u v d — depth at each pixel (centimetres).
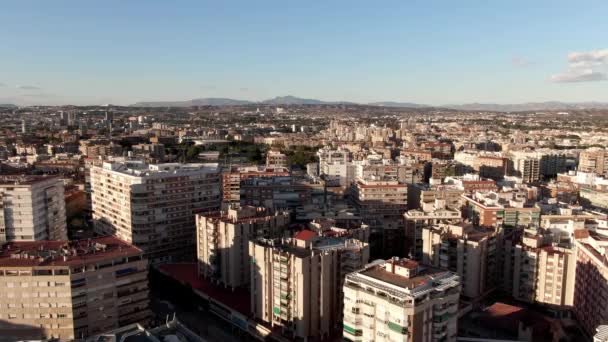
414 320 15775
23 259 19425
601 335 14888
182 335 15838
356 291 16912
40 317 19000
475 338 19512
